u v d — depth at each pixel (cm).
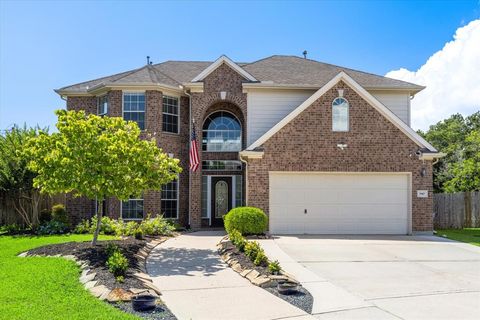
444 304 753
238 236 1257
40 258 1089
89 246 1215
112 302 709
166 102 2044
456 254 1271
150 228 1616
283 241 1512
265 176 1719
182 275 956
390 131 1756
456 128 4197
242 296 782
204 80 2023
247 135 2014
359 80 2108
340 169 1738
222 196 2156
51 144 1180
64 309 649
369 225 1745
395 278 955
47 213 1972
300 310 702
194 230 1928
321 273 1000
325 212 1742
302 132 1738
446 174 3062
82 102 2144
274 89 2022
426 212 1748
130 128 1285
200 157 2014
